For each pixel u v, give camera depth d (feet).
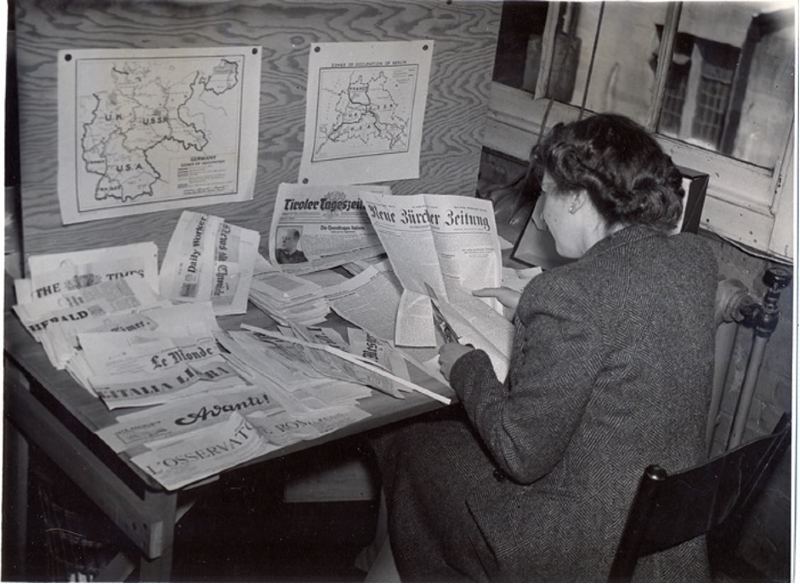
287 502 7.44
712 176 6.91
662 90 7.13
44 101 4.90
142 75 5.18
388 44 6.22
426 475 5.23
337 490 7.54
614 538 4.38
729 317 6.49
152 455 4.17
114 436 4.29
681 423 4.38
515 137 8.25
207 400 4.66
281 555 6.83
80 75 4.96
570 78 7.80
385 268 6.32
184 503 4.47
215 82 5.49
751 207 6.68
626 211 4.45
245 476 7.26
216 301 5.69
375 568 5.84
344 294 6.02
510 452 4.33
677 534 4.15
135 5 5.00
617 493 4.35
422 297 5.80
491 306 5.90
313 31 5.81
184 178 5.61
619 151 4.41
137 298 5.44
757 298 6.80
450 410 6.12
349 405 4.79
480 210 6.04
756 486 4.55
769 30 6.34
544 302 4.29
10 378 5.23
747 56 6.52
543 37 7.84
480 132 7.15
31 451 5.99
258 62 5.63
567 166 4.48
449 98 6.79
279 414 4.62
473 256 5.95
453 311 5.52
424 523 5.26
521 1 7.91
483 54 6.83
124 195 5.39
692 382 4.39
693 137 7.04
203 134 5.58
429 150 6.88
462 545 4.93
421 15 6.30
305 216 6.33
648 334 4.27
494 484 4.90
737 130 6.71
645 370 4.26
